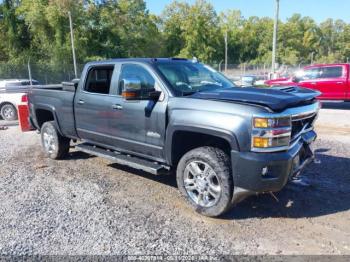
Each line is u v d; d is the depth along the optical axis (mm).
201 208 4082
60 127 6250
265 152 3539
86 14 46812
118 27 49688
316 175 5434
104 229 3787
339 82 14039
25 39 48625
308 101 4098
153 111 4406
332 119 11242
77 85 5820
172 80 4512
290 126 3654
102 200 4609
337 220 3963
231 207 4059
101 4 48750
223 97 3941
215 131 3773
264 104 3592
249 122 3545
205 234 3670
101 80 5703
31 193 4883
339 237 3596
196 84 4723
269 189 3652
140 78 4730
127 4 50531
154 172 4438
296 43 85500
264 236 3627
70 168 6090
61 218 4066
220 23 87500
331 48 98500
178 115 4113
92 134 5547
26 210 4297
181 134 4234
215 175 3896
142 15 52938
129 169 5992
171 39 73188
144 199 4637
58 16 44125
